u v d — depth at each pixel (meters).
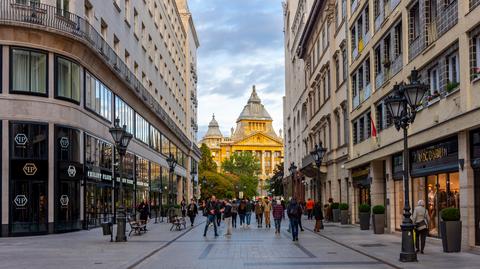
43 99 30.17
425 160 23.83
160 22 64.00
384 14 29.92
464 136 19.23
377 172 33.19
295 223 25.64
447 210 18.69
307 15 64.62
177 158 78.94
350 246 21.81
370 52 33.06
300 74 72.19
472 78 18.73
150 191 55.84
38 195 29.89
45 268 15.45
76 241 25.47
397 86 17.70
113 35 40.81
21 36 29.38
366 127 34.94
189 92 95.62
